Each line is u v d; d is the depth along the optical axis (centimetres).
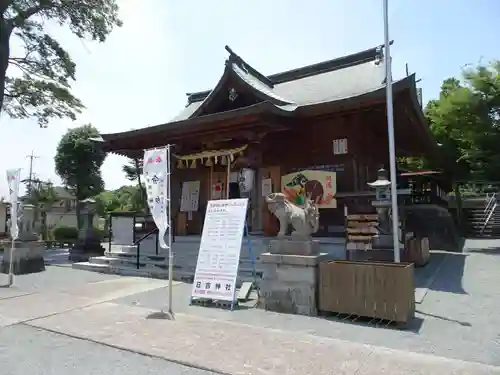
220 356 397
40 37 1588
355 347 420
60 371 364
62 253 1513
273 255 593
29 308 609
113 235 1495
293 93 1311
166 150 611
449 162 1917
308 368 363
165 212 599
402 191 818
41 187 2380
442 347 416
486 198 2283
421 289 673
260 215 1238
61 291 750
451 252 1270
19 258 1002
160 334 472
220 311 586
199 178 1374
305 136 1166
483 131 1451
